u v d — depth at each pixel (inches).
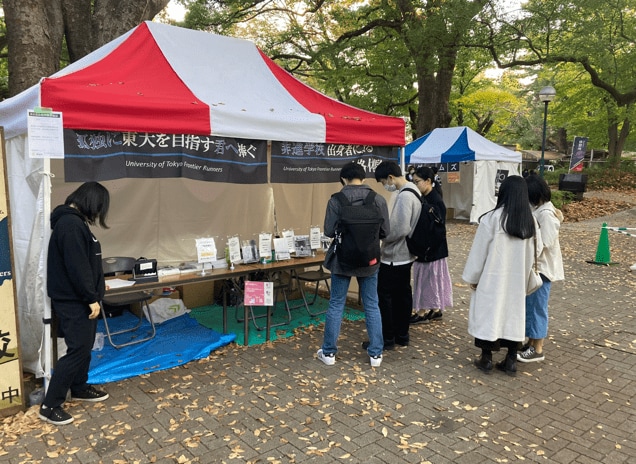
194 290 226.7
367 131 198.8
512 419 132.0
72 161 128.9
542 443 120.4
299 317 218.7
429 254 204.8
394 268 176.4
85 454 111.9
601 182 870.4
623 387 153.2
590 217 628.4
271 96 192.9
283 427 125.2
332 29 614.9
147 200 218.8
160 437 119.6
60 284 121.2
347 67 599.2
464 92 924.0
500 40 522.6
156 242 224.7
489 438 122.0
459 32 476.1
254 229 253.4
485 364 163.3
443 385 152.3
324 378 155.6
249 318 213.9
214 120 153.9
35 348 138.6
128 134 139.0
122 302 169.9
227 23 507.5
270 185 254.2
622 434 125.3
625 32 643.5
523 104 1216.2
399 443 118.8
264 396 142.1
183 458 109.6
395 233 172.6
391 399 142.0
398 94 695.1
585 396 146.4
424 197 196.5
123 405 135.1
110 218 210.4
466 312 233.0
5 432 119.7
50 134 120.4
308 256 211.3
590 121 970.7
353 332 200.5
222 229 243.3
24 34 249.0
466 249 415.2
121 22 276.1
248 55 206.4
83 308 123.5
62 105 125.0
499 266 153.1
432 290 208.5
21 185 143.7
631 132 1008.9
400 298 181.8
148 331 193.8
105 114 131.9
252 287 181.3
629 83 717.3
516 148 1277.1
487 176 555.5
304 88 214.8
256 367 163.3
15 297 127.6
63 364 122.6
